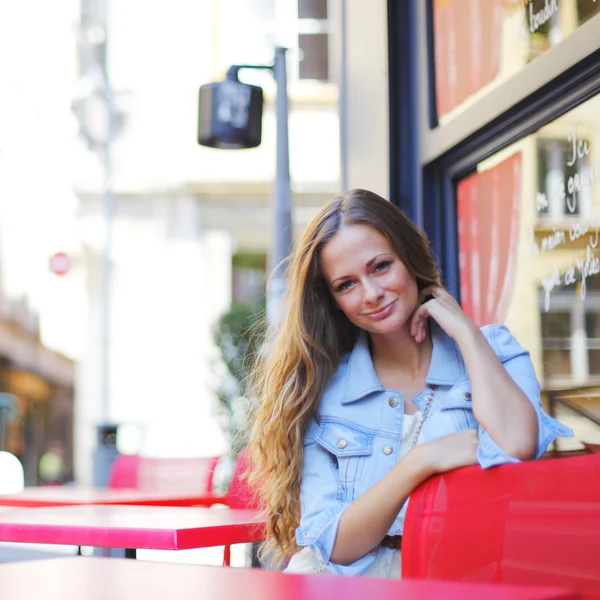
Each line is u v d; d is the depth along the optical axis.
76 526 1.95
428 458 1.51
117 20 9.91
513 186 3.01
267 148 9.58
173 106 9.79
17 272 10.00
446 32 3.29
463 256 3.29
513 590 0.85
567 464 1.09
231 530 1.96
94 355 9.95
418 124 3.44
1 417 9.05
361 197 1.80
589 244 2.69
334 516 1.62
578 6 2.53
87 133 9.89
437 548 1.19
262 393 2.00
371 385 1.82
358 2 3.87
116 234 9.93
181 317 9.91
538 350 2.90
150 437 9.63
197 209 9.89
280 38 8.12
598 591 1.04
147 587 0.90
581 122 2.66
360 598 0.82
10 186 10.04
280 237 4.18
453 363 1.82
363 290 1.77
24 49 10.08
